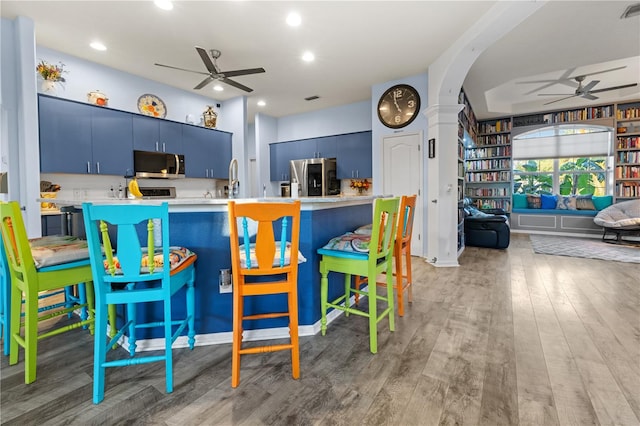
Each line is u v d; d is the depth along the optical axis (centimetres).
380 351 189
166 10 282
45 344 201
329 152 605
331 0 269
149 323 186
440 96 394
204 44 348
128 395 148
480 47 325
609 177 641
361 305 270
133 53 370
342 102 584
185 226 196
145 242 197
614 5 277
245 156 547
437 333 212
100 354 143
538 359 177
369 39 339
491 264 410
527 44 355
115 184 434
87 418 133
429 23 307
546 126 675
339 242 209
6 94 291
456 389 151
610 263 407
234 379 154
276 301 209
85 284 218
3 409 138
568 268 384
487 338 203
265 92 521
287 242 206
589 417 131
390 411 136
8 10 280
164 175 459
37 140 301
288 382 158
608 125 614
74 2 269
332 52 371
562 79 470
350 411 136
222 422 130
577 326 220
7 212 153
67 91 372
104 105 396
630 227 532
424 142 439
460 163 476
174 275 161
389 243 214
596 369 166
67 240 211
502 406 138
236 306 155
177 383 158
